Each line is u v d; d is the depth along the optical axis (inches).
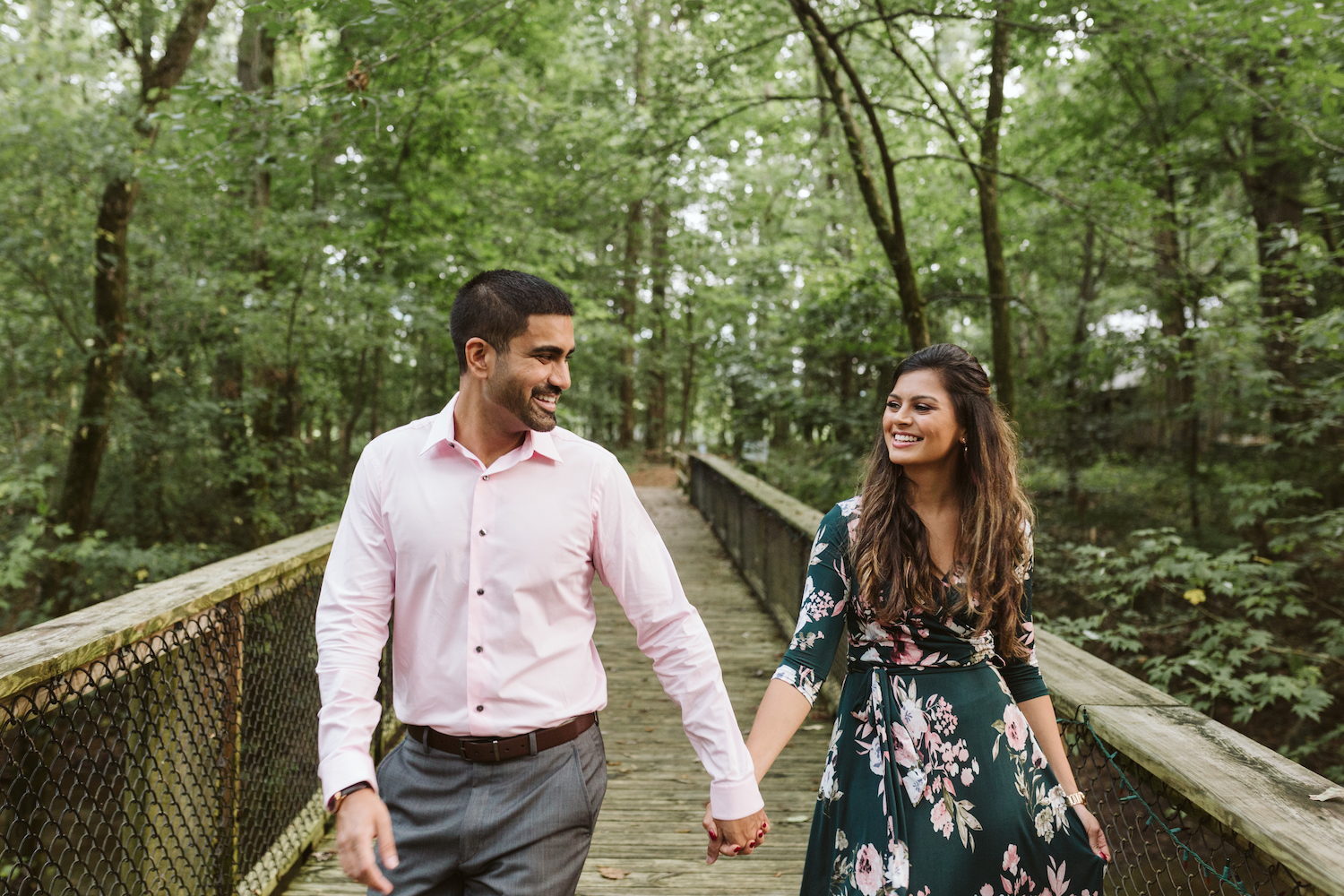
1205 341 319.0
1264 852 53.1
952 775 62.4
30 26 384.8
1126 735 67.6
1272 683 199.9
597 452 63.0
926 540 65.4
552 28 440.8
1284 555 314.0
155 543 350.9
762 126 377.4
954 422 65.6
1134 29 251.0
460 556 59.5
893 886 60.1
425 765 60.3
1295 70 247.4
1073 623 225.5
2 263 312.7
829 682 180.7
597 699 63.4
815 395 471.8
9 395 357.1
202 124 217.8
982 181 303.7
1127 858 72.8
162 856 82.8
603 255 761.0
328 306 343.9
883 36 315.3
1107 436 438.9
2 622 329.7
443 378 556.4
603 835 126.4
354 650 58.2
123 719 75.4
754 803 60.0
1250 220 386.6
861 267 400.2
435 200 397.4
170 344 390.0
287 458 390.9
